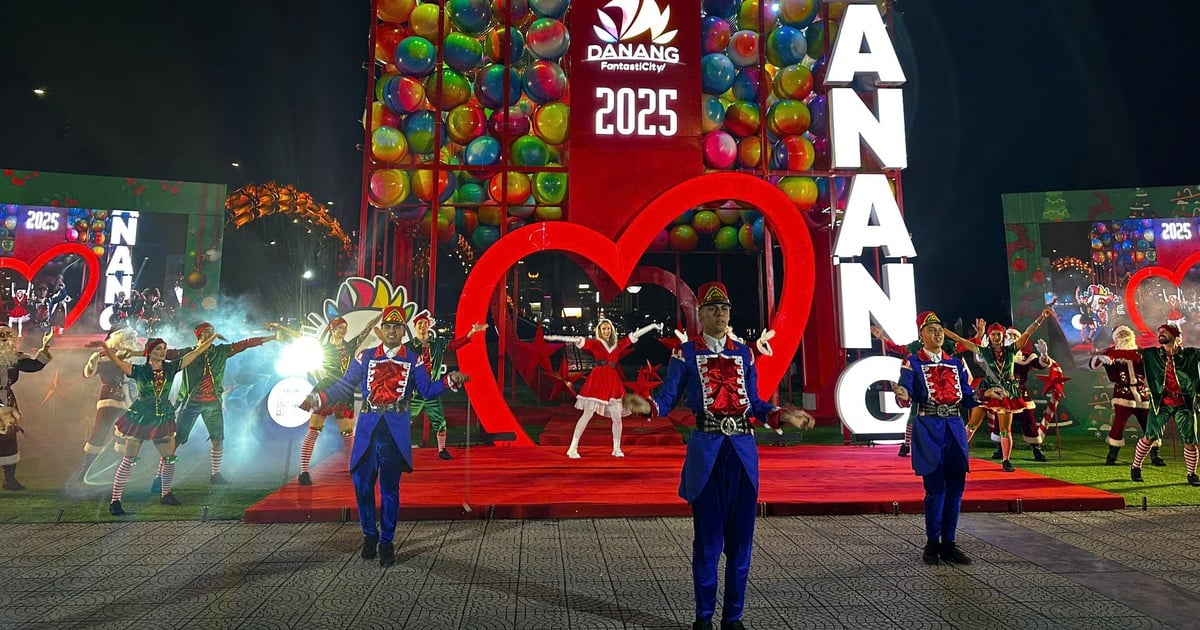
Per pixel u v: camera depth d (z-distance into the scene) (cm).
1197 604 317
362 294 803
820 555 400
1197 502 538
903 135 813
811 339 1084
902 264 785
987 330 711
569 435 826
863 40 823
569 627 291
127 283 945
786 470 628
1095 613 305
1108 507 513
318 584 347
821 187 902
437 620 298
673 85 825
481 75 855
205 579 355
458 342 665
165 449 527
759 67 845
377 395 395
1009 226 1055
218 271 973
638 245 768
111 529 457
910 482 574
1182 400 609
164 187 966
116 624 294
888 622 296
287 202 1638
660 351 2206
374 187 830
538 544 423
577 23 829
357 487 393
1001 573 363
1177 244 1012
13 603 319
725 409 300
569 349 1472
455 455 709
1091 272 1027
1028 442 755
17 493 575
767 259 866
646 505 494
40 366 600
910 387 408
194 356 577
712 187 777
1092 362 716
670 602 321
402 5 843
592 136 814
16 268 912
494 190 865
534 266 2489
